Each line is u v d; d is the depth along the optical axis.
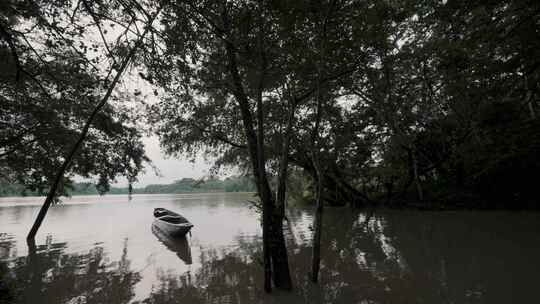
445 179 23.56
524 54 12.92
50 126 13.23
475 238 11.17
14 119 12.57
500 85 16.39
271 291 6.41
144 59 5.30
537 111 20.39
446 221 16.00
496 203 19.64
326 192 27.89
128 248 11.31
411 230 13.82
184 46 5.17
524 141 17.91
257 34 6.80
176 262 9.13
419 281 6.80
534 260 7.95
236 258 9.43
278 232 6.68
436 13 13.32
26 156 13.98
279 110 11.32
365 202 25.19
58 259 9.84
